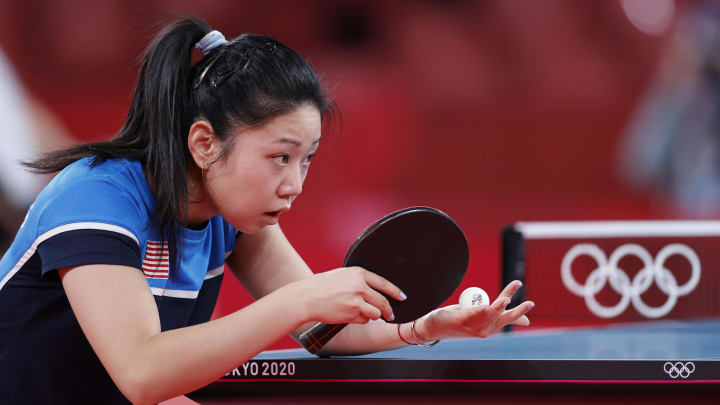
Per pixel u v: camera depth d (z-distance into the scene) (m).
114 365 5.09
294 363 6.09
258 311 5.08
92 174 5.52
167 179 5.57
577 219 31.69
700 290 11.04
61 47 39.09
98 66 39.06
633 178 39.06
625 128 41.56
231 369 5.13
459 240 5.46
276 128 5.33
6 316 5.63
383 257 5.35
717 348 6.82
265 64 5.38
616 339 7.71
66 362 5.70
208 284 6.63
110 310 5.14
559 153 41.03
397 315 5.63
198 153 5.55
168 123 5.57
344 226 27.28
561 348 6.86
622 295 10.60
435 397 6.06
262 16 41.06
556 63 42.12
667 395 5.93
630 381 5.74
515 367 5.83
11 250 5.76
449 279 5.64
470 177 39.94
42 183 12.88
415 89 40.84
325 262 22.06
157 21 6.41
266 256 6.90
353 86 39.34
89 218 5.31
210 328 5.09
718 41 33.59
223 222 6.59
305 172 5.75
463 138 40.22
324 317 5.08
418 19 42.03
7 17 38.69
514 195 37.94
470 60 41.66
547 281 12.30
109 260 5.24
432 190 38.56
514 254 10.02
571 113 41.72
